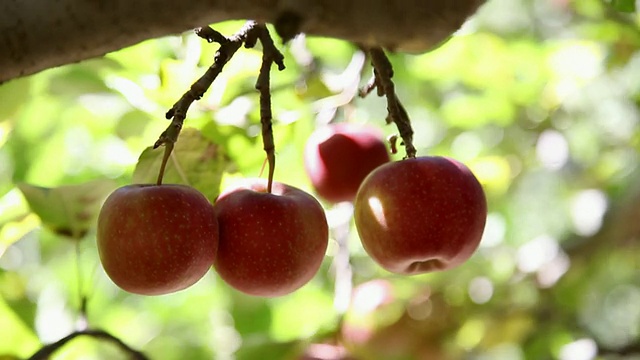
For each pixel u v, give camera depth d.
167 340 1.61
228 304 1.39
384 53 0.91
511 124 1.98
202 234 0.88
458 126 1.87
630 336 2.38
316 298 1.42
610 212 1.89
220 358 1.49
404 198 0.91
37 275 1.69
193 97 0.86
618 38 1.60
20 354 1.16
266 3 0.71
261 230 0.89
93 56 0.76
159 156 0.99
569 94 1.92
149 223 0.87
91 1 0.74
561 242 1.94
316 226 0.91
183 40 1.13
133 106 1.17
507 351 2.02
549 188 2.28
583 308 2.09
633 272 2.44
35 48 0.75
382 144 1.09
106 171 1.33
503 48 1.69
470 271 1.75
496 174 1.91
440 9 0.69
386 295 1.51
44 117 1.35
